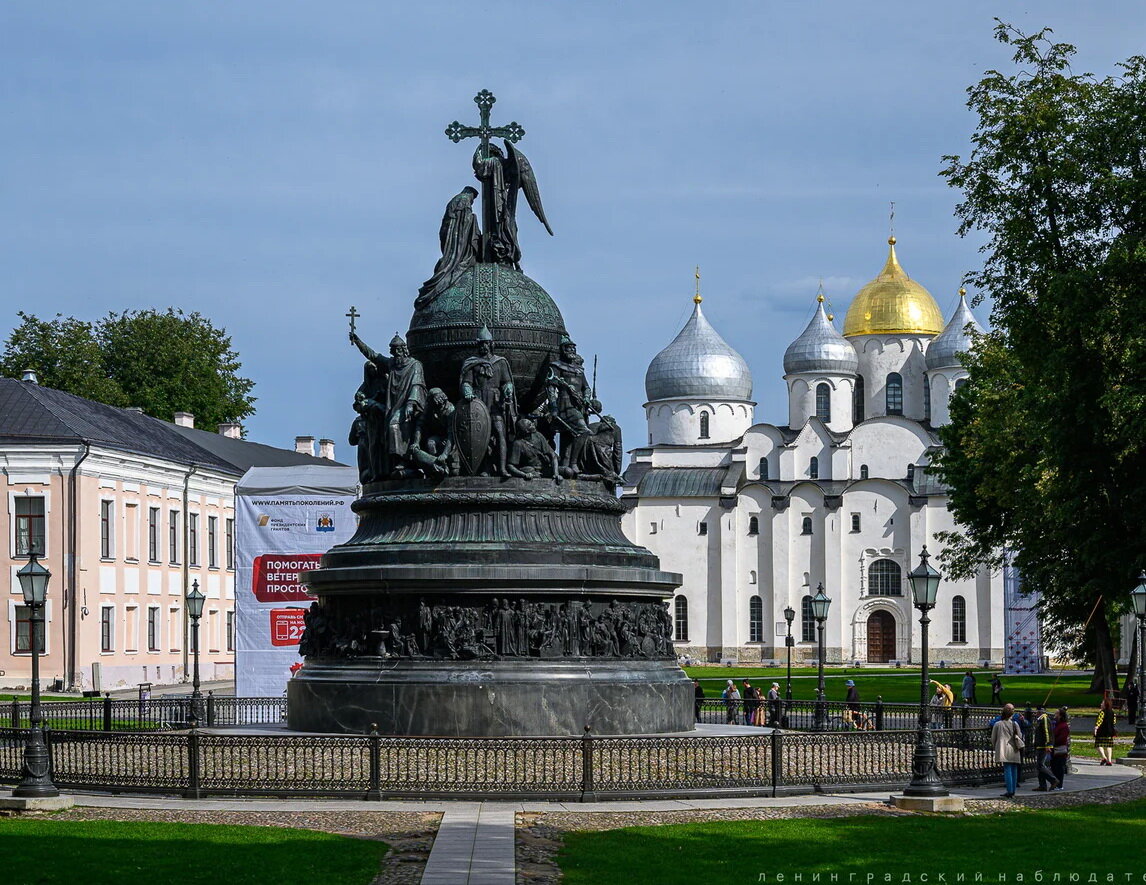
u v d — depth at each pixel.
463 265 35.69
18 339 98.69
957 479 70.94
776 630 136.00
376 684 31.47
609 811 25.55
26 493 73.25
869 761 31.59
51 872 19.73
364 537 34.00
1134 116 46.75
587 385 35.34
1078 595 58.94
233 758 27.95
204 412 104.56
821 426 141.12
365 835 23.03
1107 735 39.75
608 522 34.56
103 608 75.44
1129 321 45.06
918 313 150.00
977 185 49.59
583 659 31.88
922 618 29.08
